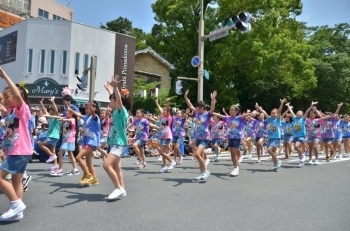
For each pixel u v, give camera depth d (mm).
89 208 5570
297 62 26609
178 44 30469
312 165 11984
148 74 30875
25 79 25734
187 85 29812
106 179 8070
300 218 5328
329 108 37625
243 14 13438
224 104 28547
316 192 7230
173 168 10570
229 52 26375
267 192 7109
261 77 29453
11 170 4836
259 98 34719
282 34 26812
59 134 8750
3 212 5234
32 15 43094
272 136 10438
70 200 6059
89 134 7258
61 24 25641
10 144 4898
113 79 6039
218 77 29625
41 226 4652
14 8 40125
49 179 8023
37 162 11398
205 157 10461
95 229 4582
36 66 25703
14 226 4637
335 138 14297
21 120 4961
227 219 5176
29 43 25750
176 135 11695
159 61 31594
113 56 27266
